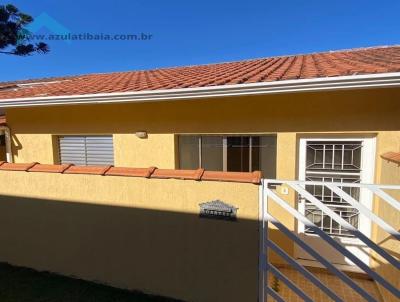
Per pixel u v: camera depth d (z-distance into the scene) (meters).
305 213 5.75
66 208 4.48
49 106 6.94
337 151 5.51
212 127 6.09
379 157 5.04
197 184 3.66
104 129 6.99
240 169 6.27
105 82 8.34
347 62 5.91
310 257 5.71
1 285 4.39
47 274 4.70
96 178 4.22
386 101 4.93
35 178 4.62
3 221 5.00
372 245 2.93
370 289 4.76
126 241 4.14
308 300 3.18
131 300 3.96
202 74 7.52
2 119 8.79
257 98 5.71
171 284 3.94
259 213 3.38
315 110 5.36
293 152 5.59
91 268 4.43
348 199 3.01
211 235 3.64
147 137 6.64
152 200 3.92
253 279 3.47
